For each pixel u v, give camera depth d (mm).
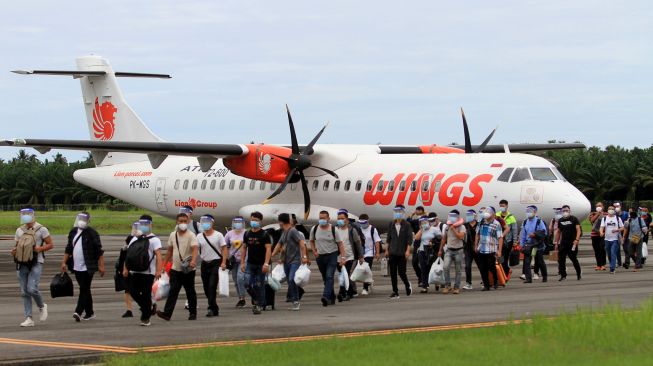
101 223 64250
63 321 15844
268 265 16641
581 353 10750
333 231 18000
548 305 16812
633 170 71375
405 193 30344
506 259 22375
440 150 35594
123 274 15648
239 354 11508
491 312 15930
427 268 20422
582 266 27781
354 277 19109
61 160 118812
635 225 26062
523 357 10602
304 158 32406
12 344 13008
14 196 99625
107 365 11336
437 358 10711
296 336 13523
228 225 37219
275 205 34156
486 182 28391
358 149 33625
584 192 73750
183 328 14750
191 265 15719
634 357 10469
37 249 15094
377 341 12211
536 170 28016
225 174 36062
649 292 18984
